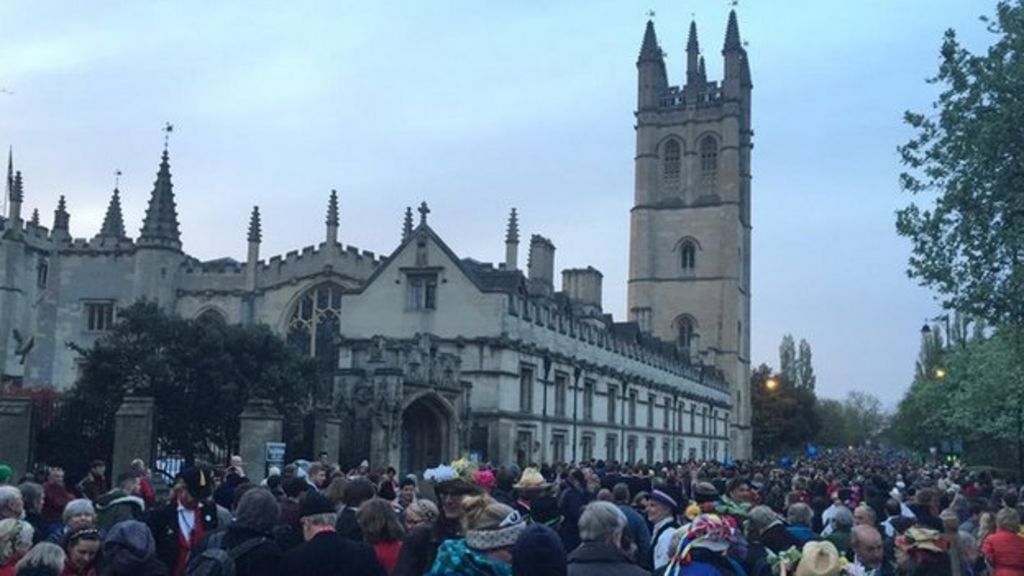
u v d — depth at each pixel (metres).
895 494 19.91
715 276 117.31
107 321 65.12
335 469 19.69
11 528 8.98
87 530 9.30
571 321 59.53
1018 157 24.89
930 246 26.53
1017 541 12.95
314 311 62.53
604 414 64.38
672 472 34.25
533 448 52.28
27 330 66.56
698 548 8.01
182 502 12.66
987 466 67.50
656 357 78.31
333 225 63.19
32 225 67.56
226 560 8.34
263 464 31.22
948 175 26.23
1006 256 25.84
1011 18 25.34
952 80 25.95
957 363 61.25
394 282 51.97
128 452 27.61
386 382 39.47
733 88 118.94
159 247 63.97
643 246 120.19
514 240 56.75
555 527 14.54
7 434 26.70
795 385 146.75
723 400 106.75
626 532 12.71
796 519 13.56
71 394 35.41
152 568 8.66
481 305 50.00
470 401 48.25
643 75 124.06
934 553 11.29
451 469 9.52
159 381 36.22
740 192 128.00
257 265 63.91
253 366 38.31
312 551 8.52
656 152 122.94
